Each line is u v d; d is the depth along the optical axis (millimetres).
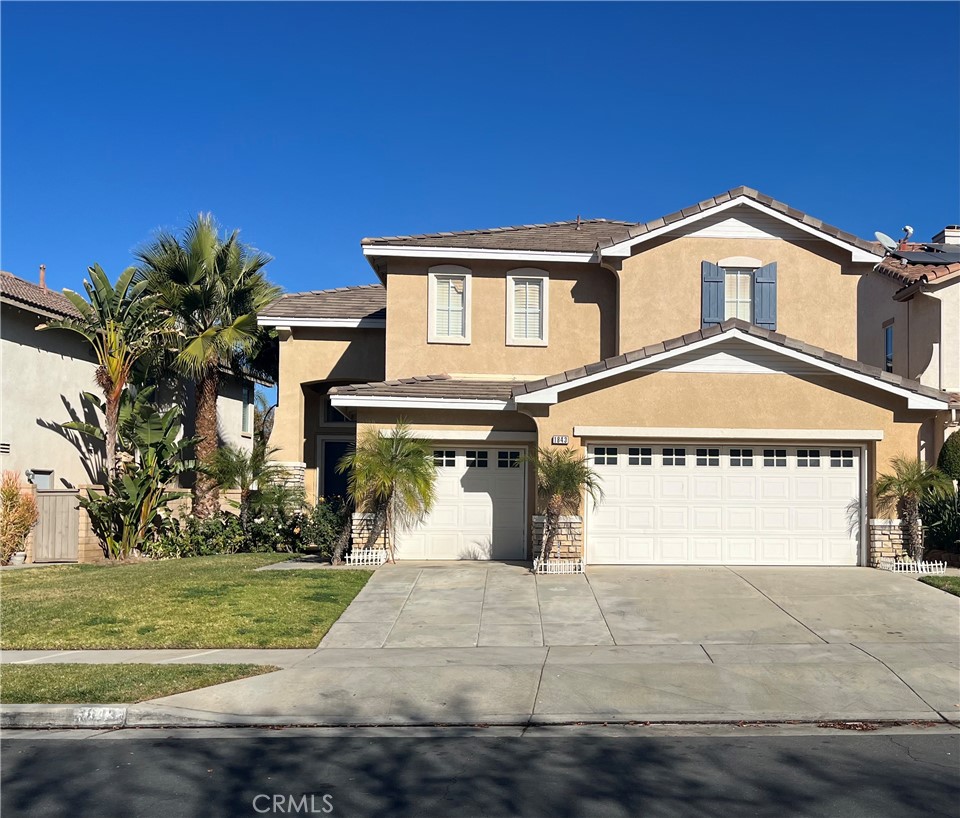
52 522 19281
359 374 20719
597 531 15344
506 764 6934
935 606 12352
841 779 6535
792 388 15125
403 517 16219
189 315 20484
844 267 17828
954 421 17781
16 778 6645
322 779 6605
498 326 18375
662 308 17688
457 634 11102
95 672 9352
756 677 9266
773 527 15344
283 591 13312
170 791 6355
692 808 5961
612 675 9344
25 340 19703
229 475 19016
